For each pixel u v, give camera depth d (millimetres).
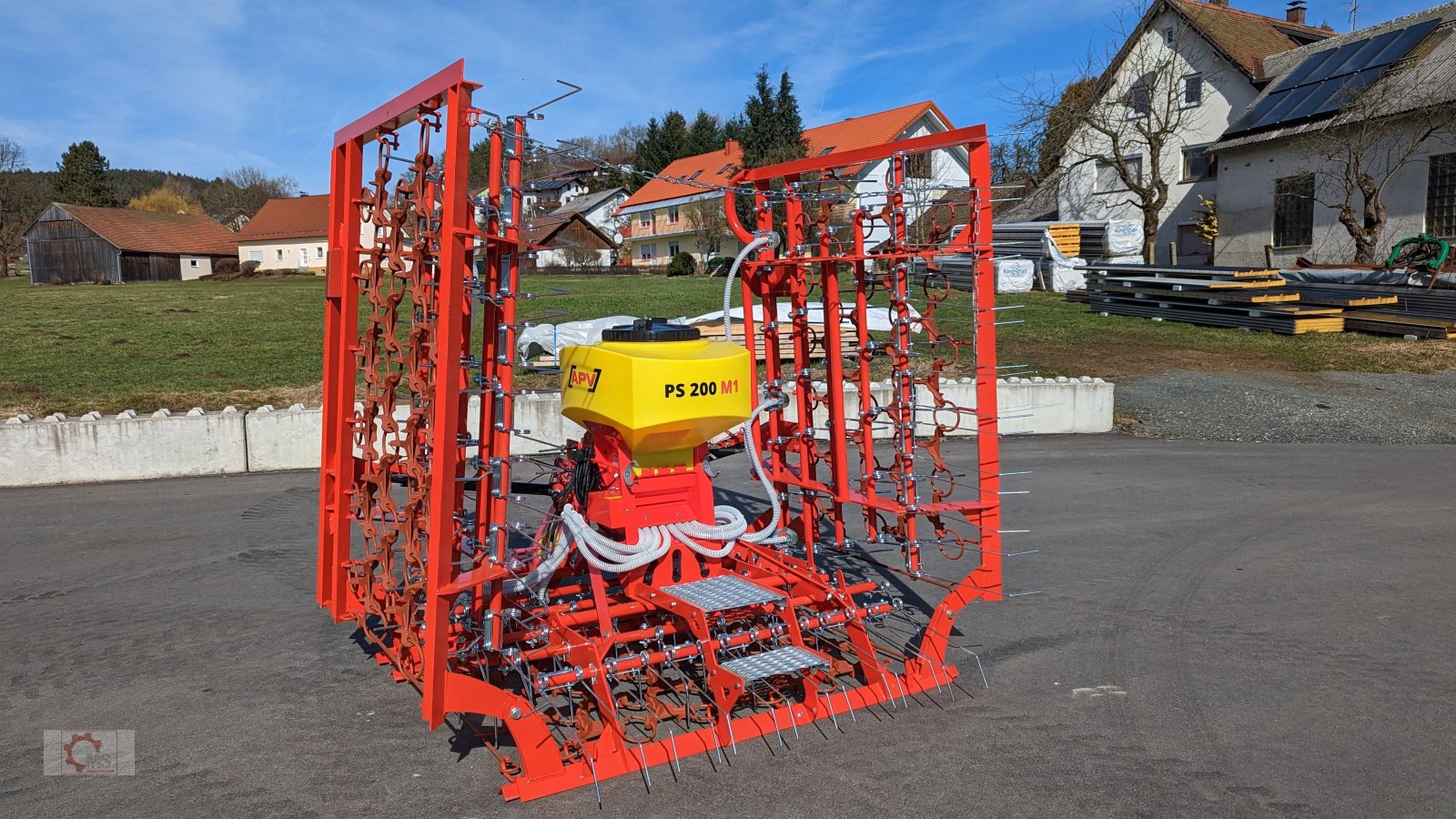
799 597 4742
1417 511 8336
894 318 4789
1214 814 3484
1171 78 29344
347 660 4984
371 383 4391
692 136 61844
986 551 4586
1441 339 17109
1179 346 17281
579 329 13297
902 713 4371
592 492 4648
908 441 4723
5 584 6242
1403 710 4387
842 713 4340
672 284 29438
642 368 4180
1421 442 11859
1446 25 25453
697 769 3826
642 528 4414
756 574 4781
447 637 3592
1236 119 30453
